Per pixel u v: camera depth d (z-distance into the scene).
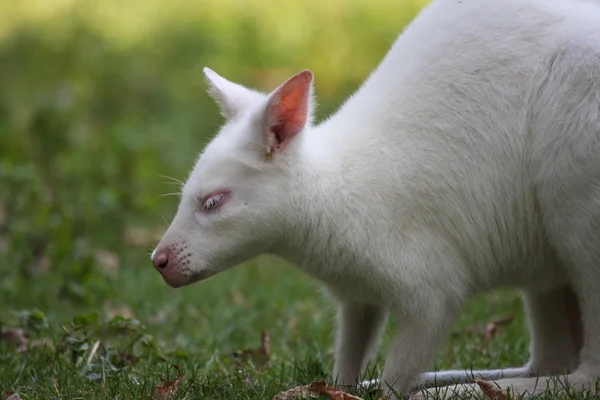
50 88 21.22
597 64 8.78
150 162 17.23
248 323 12.66
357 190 9.06
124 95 22.05
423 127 9.15
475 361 11.02
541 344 10.36
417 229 9.09
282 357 11.32
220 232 9.06
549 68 9.01
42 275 13.42
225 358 11.23
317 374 10.37
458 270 9.23
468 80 9.15
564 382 9.20
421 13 9.70
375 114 9.29
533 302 10.30
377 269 9.05
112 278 14.04
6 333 11.62
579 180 8.80
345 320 9.98
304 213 9.09
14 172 15.11
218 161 9.03
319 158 9.12
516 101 9.09
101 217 15.70
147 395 9.19
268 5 28.05
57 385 9.66
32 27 27.42
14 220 14.69
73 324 11.08
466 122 9.11
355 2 27.42
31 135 17.28
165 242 9.16
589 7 9.32
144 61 24.44
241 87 9.71
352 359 10.04
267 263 15.16
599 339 9.11
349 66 22.97
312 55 23.97
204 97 22.08
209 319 12.92
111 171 16.97
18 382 9.93
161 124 20.14
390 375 9.23
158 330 12.55
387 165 9.10
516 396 9.18
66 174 16.34
